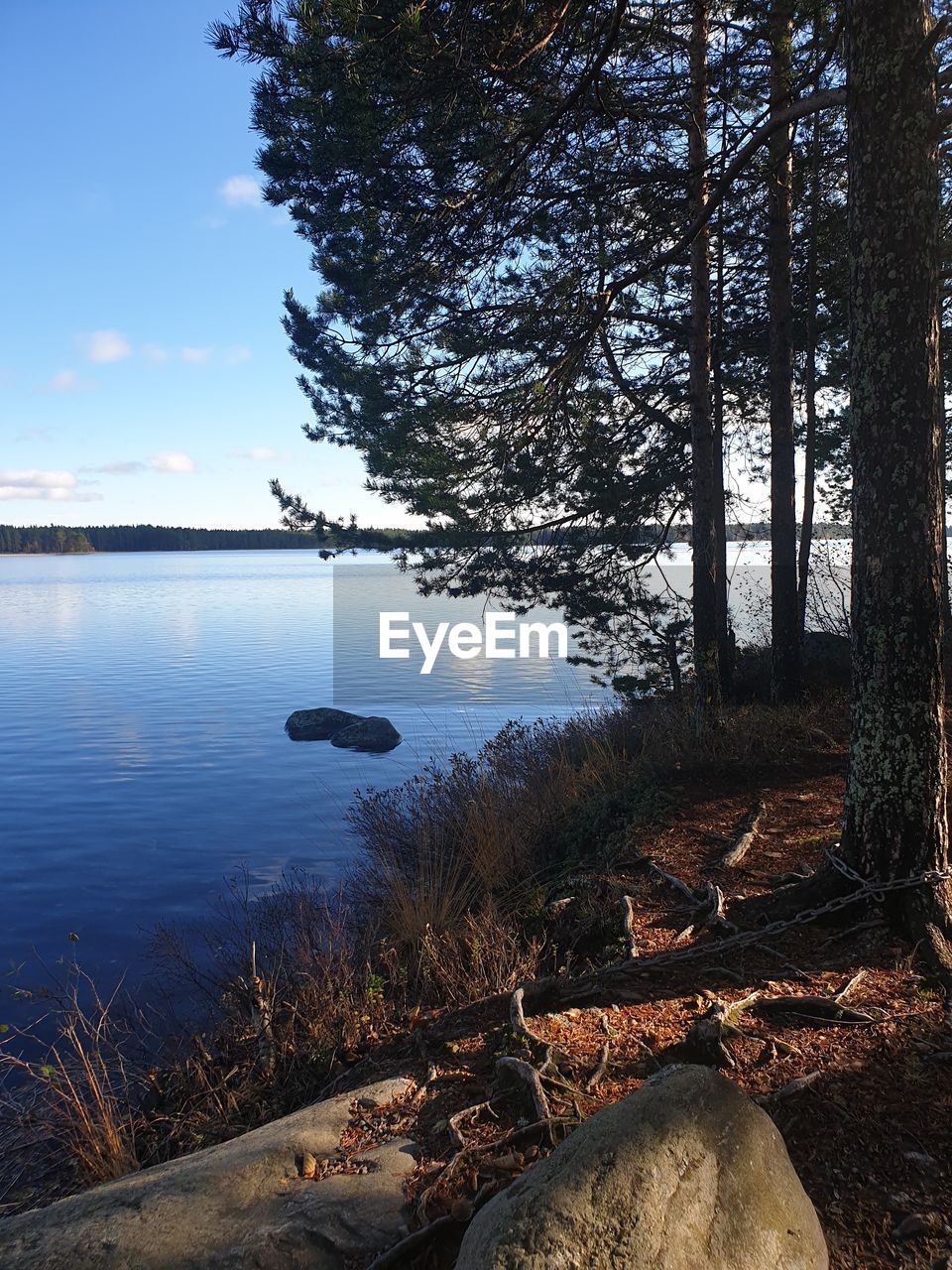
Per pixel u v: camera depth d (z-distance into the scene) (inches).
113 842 491.5
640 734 430.3
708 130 388.5
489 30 247.6
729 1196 92.7
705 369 439.8
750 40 334.6
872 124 171.8
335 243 382.3
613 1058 148.4
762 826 285.7
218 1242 107.4
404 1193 115.0
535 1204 90.1
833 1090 134.4
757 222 473.1
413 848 357.4
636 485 523.5
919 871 182.4
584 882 260.4
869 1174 116.0
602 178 367.6
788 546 437.7
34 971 314.3
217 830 512.4
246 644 1769.2
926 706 181.6
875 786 186.7
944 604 182.5
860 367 178.4
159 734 836.6
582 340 306.3
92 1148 178.4
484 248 336.2
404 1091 144.6
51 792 614.9
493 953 217.5
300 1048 198.5
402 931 253.4
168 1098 200.8
